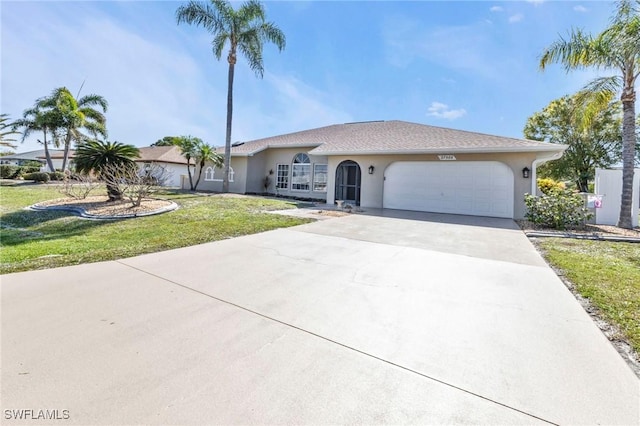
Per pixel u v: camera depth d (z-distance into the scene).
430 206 14.03
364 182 15.61
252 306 3.69
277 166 20.58
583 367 2.55
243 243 7.06
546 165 24.83
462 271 5.17
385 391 2.24
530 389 2.27
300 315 3.47
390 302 3.86
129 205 11.90
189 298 3.90
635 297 4.03
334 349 2.79
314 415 1.99
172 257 5.85
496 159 12.57
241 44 17.66
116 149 12.35
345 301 3.88
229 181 20.73
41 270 4.97
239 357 2.63
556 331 3.14
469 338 3.01
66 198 13.71
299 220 10.38
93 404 2.05
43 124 24.09
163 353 2.66
